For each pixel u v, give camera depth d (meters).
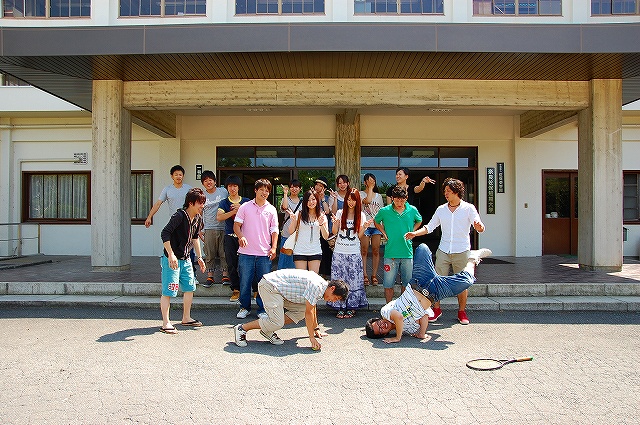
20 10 10.44
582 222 9.52
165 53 7.57
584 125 9.41
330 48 7.47
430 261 5.64
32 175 13.38
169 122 12.19
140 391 3.91
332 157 12.89
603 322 6.37
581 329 5.98
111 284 7.63
